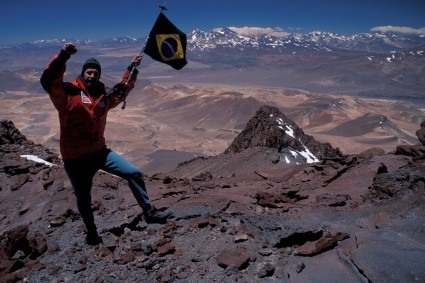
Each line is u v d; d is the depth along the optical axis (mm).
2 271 3471
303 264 3107
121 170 3793
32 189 6457
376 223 3695
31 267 3533
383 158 5934
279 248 3473
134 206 4969
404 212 3793
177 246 3699
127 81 3771
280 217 4188
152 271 3289
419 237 3283
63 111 3301
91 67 3414
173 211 4438
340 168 6164
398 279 2660
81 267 3420
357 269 2924
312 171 6461
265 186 5949
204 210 4461
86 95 3389
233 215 4395
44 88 3148
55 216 5035
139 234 4078
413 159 5086
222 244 3631
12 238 3861
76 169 3645
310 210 4469
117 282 3172
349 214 4145
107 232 4141
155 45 4016
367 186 4996
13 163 7359
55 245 3957
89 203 3836
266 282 2986
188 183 6711
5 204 6105
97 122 3492
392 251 3014
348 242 3375
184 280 3119
